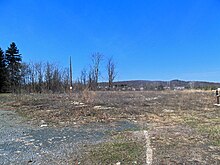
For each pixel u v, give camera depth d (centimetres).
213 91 3195
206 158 486
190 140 635
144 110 1316
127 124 935
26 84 4050
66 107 1384
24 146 624
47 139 702
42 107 1436
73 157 515
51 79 3931
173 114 1184
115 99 2008
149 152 529
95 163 470
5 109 1512
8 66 4581
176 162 464
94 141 662
